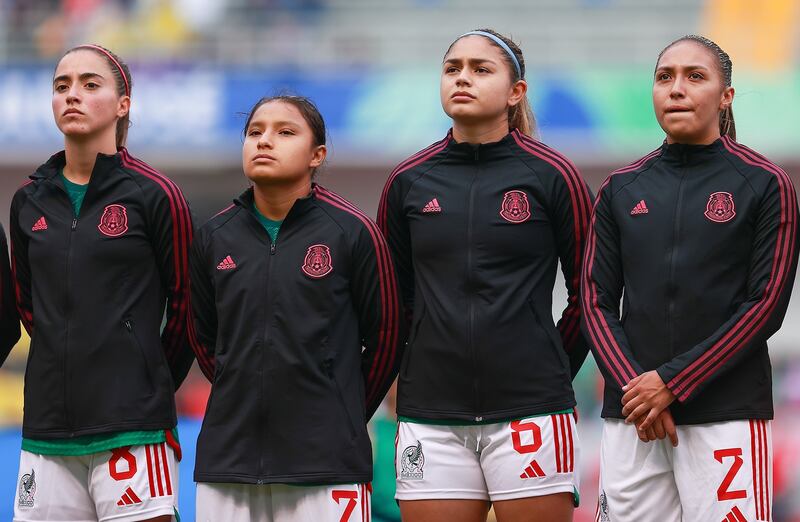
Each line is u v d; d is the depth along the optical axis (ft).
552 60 167.63
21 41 161.38
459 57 49.75
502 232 48.47
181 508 67.87
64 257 49.24
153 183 50.19
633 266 47.24
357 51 166.81
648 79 151.02
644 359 46.50
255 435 47.32
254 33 164.04
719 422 45.52
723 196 46.55
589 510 101.45
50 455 49.11
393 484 57.41
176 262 50.49
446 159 50.26
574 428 48.80
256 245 48.52
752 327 45.06
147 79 152.87
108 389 48.57
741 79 154.30
